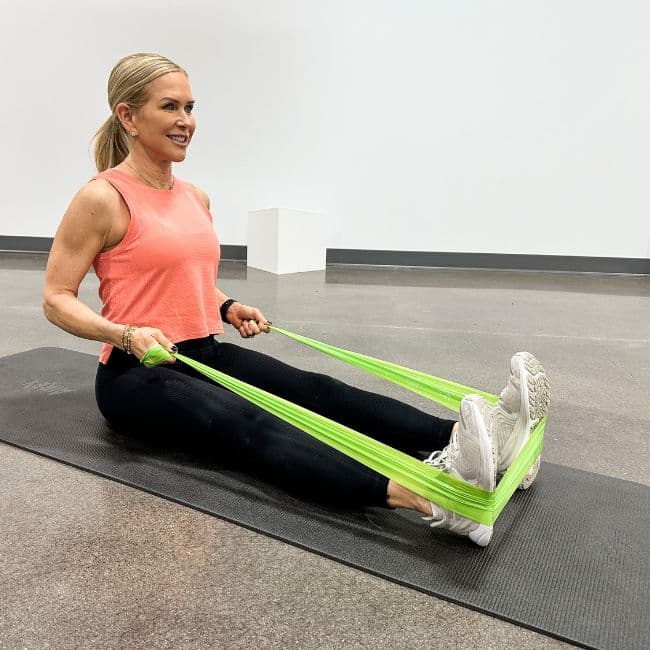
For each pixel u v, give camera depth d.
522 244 6.24
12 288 4.34
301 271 5.78
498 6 5.73
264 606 1.07
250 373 1.66
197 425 1.43
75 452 1.62
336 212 6.40
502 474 1.35
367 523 1.33
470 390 1.46
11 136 6.57
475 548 1.25
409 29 5.88
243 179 6.45
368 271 5.93
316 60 6.06
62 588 1.11
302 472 1.32
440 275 5.76
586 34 5.70
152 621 1.03
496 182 6.13
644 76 5.72
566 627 1.03
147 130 1.51
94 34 6.23
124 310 1.56
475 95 5.95
